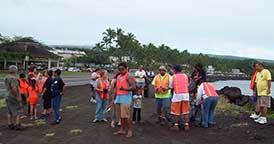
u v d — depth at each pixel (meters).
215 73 145.38
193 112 11.90
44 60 59.28
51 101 13.08
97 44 84.81
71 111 15.48
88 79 46.53
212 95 11.21
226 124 11.74
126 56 83.44
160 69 11.67
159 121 12.00
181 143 9.34
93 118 13.45
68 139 9.84
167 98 11.68
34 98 13.24
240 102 20.34
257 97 11.98
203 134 10.39
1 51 55.59
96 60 102.19
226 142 9.41
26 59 51.38
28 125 11.92
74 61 126.38
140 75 18.72
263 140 9.53
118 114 10.30
